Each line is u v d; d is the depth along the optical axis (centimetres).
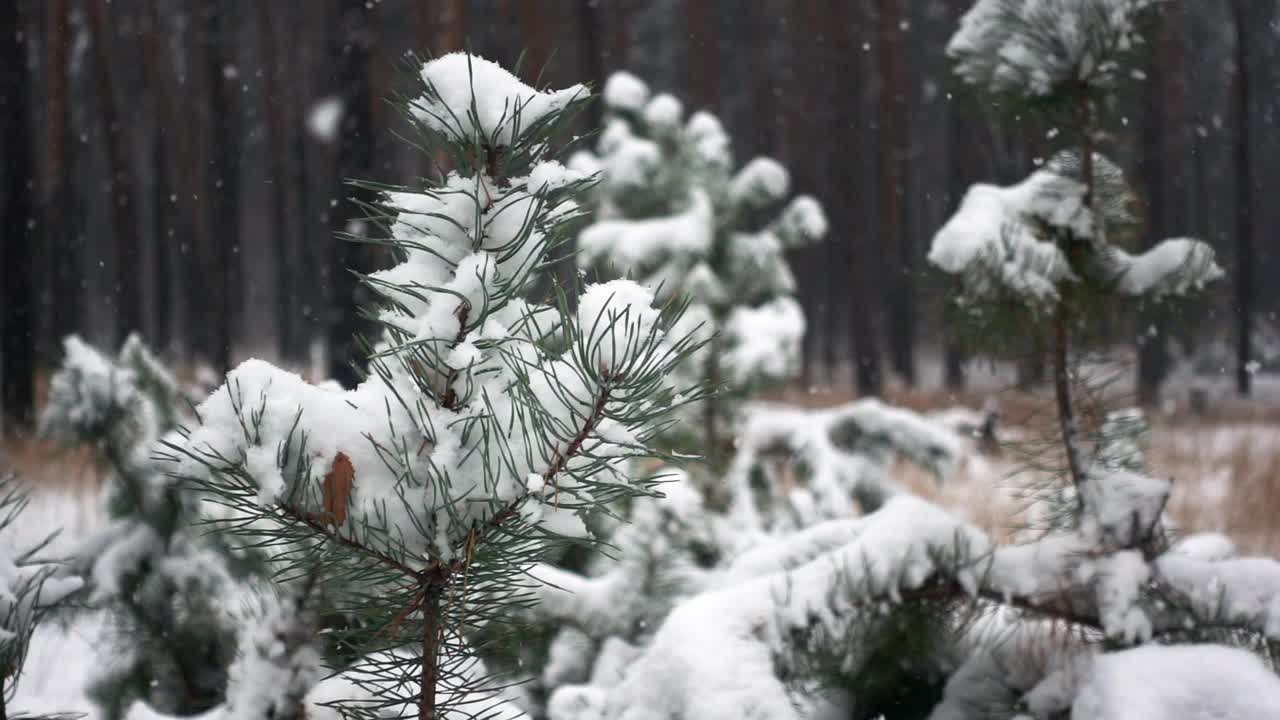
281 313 2434
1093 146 209
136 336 264
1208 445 770
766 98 2675
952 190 2044
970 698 192
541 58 1484
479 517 112
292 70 2408
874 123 2278
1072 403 211
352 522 109
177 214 2158
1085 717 162
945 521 196
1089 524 191
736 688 160
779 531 353
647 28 2877
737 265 436
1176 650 166
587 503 113
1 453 687
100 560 232
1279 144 2573
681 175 452
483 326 113
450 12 988
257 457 104
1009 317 206
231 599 233
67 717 153
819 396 1859
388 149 845
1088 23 200
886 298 2236
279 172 2416
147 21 2055
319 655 154
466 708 153
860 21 2136
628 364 108
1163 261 204
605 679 224
